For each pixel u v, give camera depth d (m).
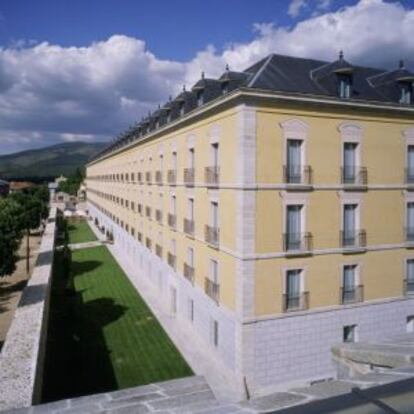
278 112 20.69
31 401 14.12
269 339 20.91
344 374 6.19
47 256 40.00
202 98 25.80
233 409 3.42
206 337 25.00
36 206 59.62
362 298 23.16
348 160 22.91
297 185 21.22
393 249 24.14
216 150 23.97
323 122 21.81
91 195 108.62
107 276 43.41
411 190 24.62
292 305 21.55
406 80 24.17
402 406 2.74
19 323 21.23
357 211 23.08
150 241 39.62
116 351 24.61
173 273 31.59
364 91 24.02
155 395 5.55
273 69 22.27
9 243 30.22
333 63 22.86
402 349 5.72
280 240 21.00
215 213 24.25
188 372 22.20
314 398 3.39
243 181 20.11
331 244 22.30
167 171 33.09
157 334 27.36
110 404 5.23
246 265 20.34
